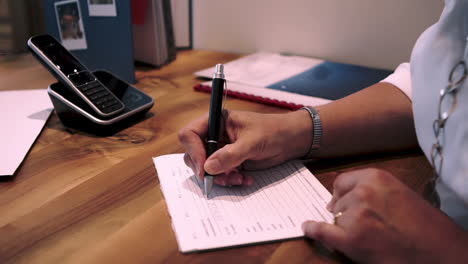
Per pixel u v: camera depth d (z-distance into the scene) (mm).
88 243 366
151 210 421
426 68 409
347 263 351
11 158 510
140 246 364
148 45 1000
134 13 936
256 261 350
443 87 380
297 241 378
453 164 353
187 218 401
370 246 329
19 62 1032
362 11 997
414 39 951
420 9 921
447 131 365
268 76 896
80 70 625
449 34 384
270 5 1132
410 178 497
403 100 563
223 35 1256
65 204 425
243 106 739
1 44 1140
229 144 471
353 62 1059
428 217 330
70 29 861
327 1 1036
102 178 481
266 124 492
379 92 582
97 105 595
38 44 602
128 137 604
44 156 535
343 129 530
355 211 343
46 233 378
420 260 314
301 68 974
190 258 350
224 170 444
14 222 392
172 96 800
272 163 512
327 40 1075
